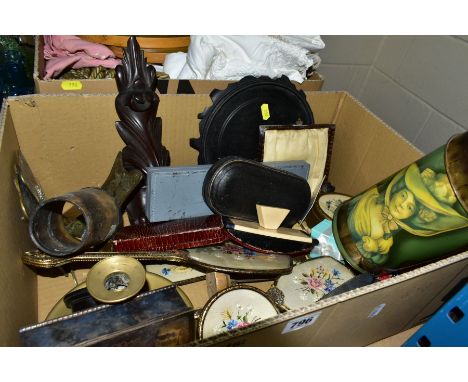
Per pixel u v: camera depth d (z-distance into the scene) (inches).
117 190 36.4
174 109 40.6
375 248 33.8
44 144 38.6
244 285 32.5
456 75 45.0
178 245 34.4
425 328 32.9
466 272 32.1
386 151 42.0
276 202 36.2
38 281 38.1
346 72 60.1
